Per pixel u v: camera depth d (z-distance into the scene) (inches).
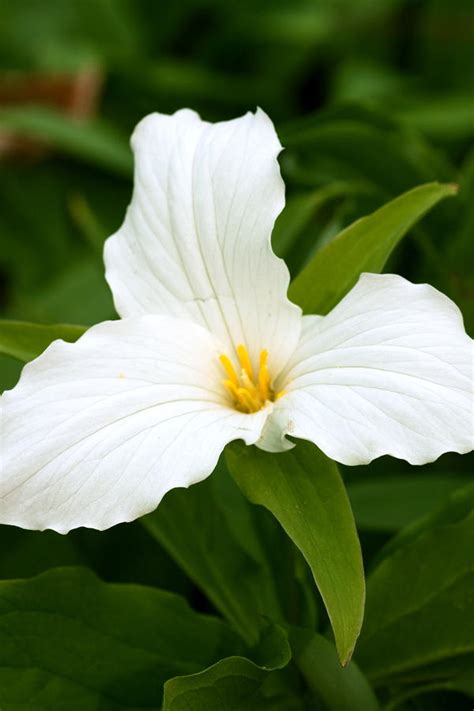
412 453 16.7
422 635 18.2
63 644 17.9
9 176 26.8
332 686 17.8
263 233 17.8
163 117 18.6
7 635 17.7
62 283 23.3
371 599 18.3
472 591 18.0
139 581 21.0
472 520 17.9
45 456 17.0
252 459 17.4
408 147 22.7
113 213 26.5
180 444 17.2
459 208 22.3
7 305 27.0
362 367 17.2
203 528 18.9
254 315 18.2
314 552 16.8
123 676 18.0
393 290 17.4
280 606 18.8
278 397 17.7
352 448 16.9
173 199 18.3
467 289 21.9
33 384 17.2
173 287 18.4
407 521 20.3
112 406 17.3
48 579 17.9
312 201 22.0
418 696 18.9
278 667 17.3
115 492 17.0
